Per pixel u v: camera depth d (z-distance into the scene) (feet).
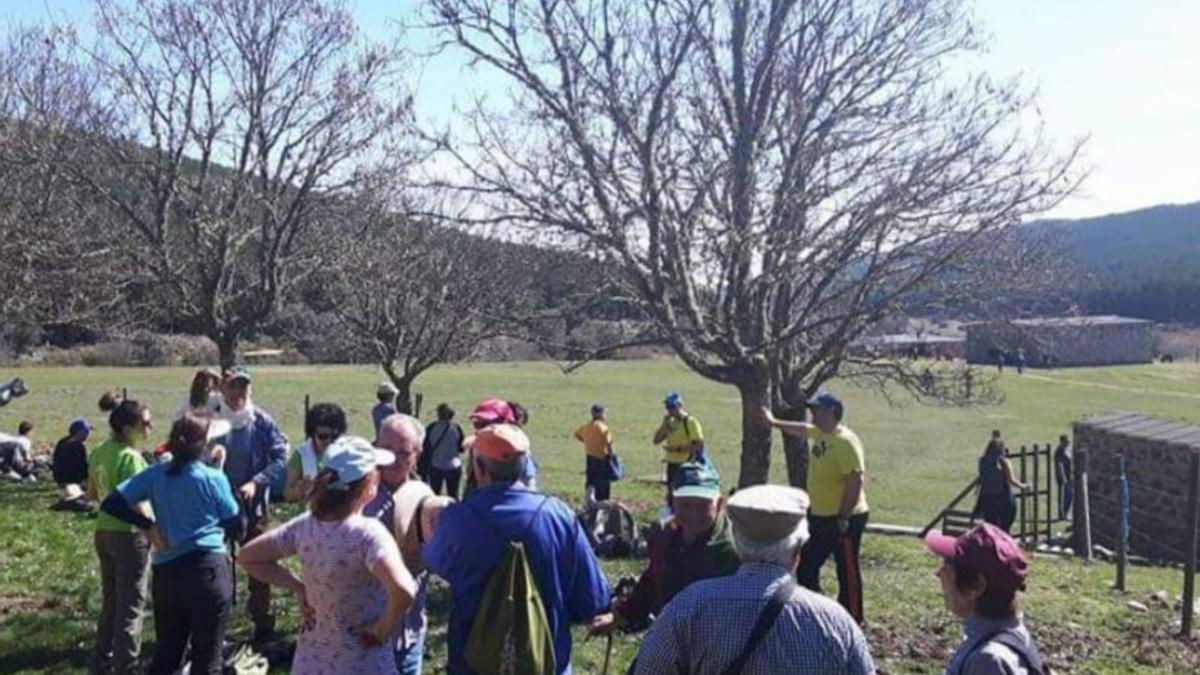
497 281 66.69
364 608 16.30
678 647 12.31
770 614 12.14
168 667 21.75
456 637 15.89
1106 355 357.82
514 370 247.50
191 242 57.52
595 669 27.96
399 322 71.61
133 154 55.31
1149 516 66.95
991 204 38.68
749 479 41.81
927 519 77.77
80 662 26.68
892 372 49.80
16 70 60.39
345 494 16.31
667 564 18.01
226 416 28.68
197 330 60.59
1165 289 504.43
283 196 56.90
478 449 16.40
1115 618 39.47
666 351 55.36
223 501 22.03
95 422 115.96
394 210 59.00
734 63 40.45
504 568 15.52
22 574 36.14
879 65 41.32
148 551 24.27
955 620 36.27
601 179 37.55
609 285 42.63
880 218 37.70
